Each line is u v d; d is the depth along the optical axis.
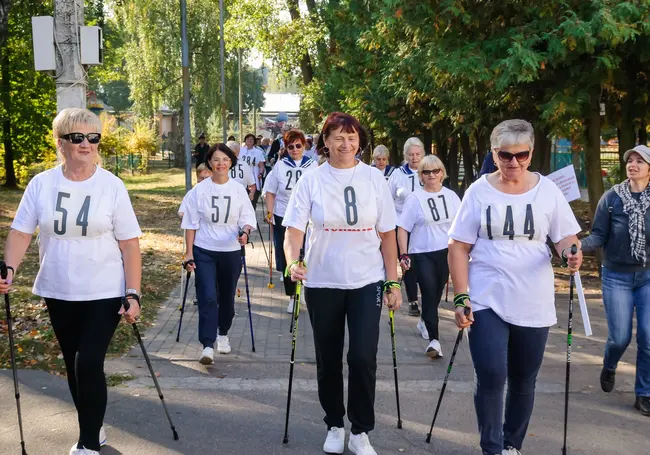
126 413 5.50
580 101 9.76
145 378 6.36
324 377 4.82
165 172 46.31
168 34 36.91
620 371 6.72
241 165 13.88
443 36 9.84
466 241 4.34
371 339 4.61
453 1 9.14
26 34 23.89
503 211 4.23
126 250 4.55
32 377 6.19
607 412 5.69
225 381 6.34
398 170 9.27
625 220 5.74
